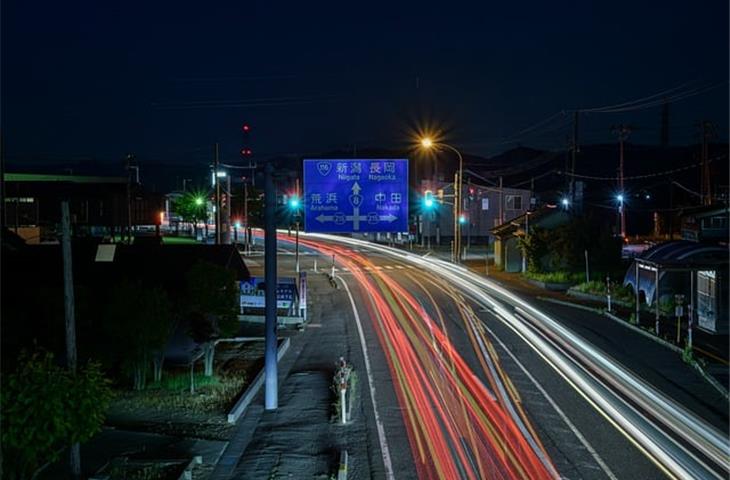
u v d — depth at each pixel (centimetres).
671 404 1595
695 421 1474
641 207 7394
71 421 896
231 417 1547
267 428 1503
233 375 2000
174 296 2038
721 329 2294
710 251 2350
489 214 6550
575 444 1345
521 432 1423
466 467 1241
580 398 1656
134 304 1777
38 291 1587
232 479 1213
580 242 3847
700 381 1778
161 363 1938
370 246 6369
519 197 6531
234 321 1972
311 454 1336
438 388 1783
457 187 4903
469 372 1939
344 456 1274
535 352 2166
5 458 870
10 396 852
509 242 4406
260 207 6950
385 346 2341
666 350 2122
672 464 1237
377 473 1227
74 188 5316
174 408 1658
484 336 2439
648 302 2783
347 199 1895
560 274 3728
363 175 1895
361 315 2977
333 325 2780
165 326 1830
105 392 967
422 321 2783
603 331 2439
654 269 2428
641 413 1536
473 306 3114
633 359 2022
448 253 5684
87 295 1642
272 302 1667
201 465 1275
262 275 4434
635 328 2427
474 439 1388
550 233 3947
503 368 1970
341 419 1527
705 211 2842
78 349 1627
